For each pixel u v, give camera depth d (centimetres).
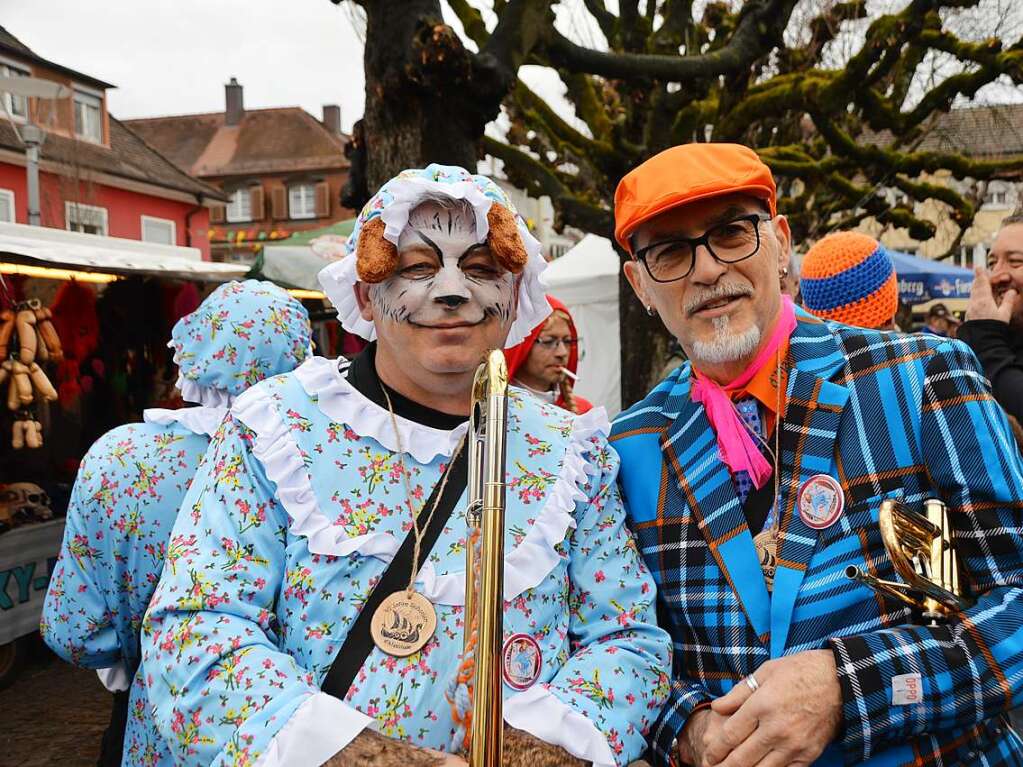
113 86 1986
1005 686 131
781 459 152
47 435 542
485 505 112
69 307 534
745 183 150
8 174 1584
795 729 129
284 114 3722
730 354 154
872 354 153
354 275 144
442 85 373
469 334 136
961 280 984
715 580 151
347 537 131
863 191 915
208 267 604
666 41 640
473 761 109
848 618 141
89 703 463
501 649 111
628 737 130
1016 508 137
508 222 137
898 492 144
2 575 452
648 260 159
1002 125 1127
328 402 141
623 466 167
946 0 605
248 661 121
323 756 114
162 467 185
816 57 794
